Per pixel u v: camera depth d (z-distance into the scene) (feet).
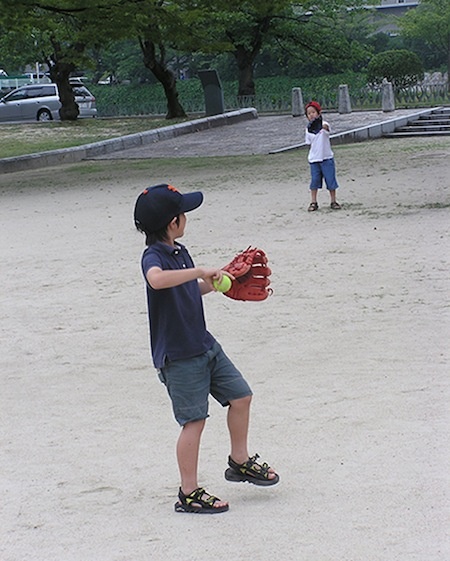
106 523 21.53
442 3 221.46
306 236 61.72
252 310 42.57
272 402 29.68
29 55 195.11
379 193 80.43
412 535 19.63
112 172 117.91
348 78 219.00
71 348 38.50
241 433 22.70
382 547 19.12
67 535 20.98
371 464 23.99
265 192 86.84
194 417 21.56
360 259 52.65
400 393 29.66
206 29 170.50
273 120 168.14
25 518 22.15
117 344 38.68
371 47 208.23
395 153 112.37
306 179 94.79
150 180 105.09
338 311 41.39
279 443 26.05
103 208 84.33
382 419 27.37
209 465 24.98
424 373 31.63
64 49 185.37
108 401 31.27
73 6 119.65
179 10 131.44
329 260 52.95
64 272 54.95
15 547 20.52
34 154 135.44
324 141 71.51
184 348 21.34
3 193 103.55
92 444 27.22
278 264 52.70
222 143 144.05
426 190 80.12
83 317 43.75
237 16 183.11
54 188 104.99
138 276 52.39
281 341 37.14
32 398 32.17
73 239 67.56
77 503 22.89
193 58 272.10
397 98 179.11
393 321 39.06
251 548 19.53
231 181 97.60
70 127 181.27
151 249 21.29
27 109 208.23
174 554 19.53
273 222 68.90
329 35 202.08
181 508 21.88
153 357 21.71
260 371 33.27
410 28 224.94
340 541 19.57
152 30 131.85
